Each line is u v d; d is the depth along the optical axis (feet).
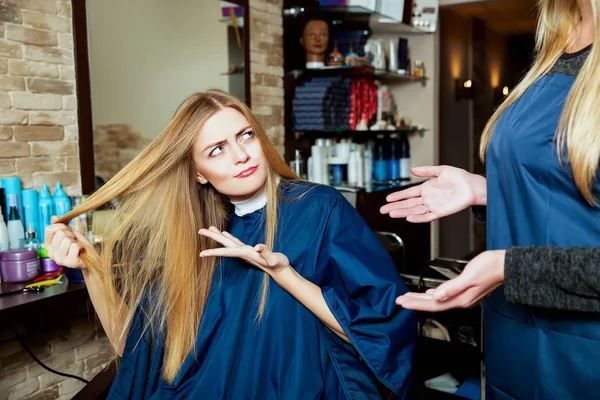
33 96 6.91
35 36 6.89
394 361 3.63
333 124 11.46
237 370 3.73
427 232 13.80
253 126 3.85
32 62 6.88
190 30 8.72
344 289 3.77
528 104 2.84
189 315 3.93
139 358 4.05
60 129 7.22
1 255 6.03
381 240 8.75
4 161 6.68
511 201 2.88
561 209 2.65
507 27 19.58
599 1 2.48
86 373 7.90
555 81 2.77
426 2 12.93
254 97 10.18
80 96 7.36
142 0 8.00
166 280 3.98
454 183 3.38
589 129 2.43
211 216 4.21
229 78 9.53
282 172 4.08
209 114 3.77
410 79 14.10
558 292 2.40
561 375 2.69
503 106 3.07
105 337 8.14
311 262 3.78
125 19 7.80
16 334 6.98
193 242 4.02
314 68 11.28
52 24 7.05
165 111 8.43
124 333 4.15
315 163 11.50
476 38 18.10
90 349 7.95
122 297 4.11
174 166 3.97
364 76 12.75
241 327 3.78
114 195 3.98
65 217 3.97
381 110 13.37
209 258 4.05
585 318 2.58
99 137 7.63
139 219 4.07
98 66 7.55
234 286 3.89
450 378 7.59
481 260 2.54
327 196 3.95
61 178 7.27
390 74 12.69
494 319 3.09
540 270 2.42
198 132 3.78
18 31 6.72
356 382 3.74
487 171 3.05
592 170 2.44
